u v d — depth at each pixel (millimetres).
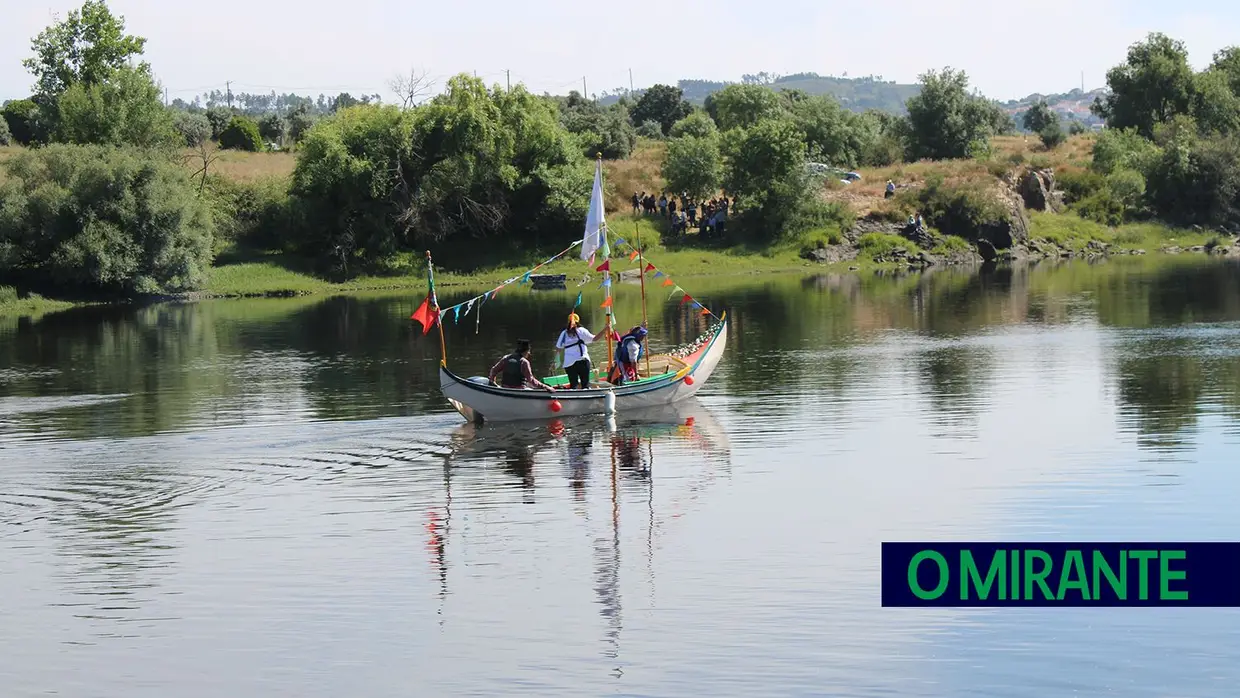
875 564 18391
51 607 17531
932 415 28828
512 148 81188
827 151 103062
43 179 68562
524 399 29000
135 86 81188
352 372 38188
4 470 25203
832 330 45781
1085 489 21922
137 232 68500
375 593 17766
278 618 16938
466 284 74750
